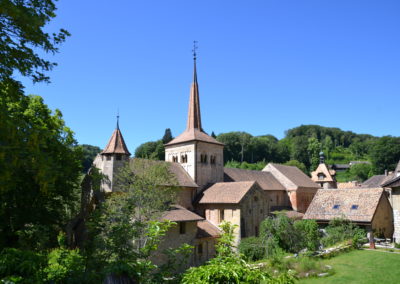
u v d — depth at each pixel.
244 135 165.25
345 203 45.78
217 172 54.84
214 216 45.94
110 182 38.59
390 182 39.38
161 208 35.19
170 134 134.75
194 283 8.22
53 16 14.30
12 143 12.36
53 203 35.84
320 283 22.39
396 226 38.72
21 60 13.57
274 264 26.61
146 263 11.14
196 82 57.91
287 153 174.38
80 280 11.29
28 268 9.12
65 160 32.53
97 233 17.27
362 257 30.41
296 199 64.50
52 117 35.28
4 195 28.05
